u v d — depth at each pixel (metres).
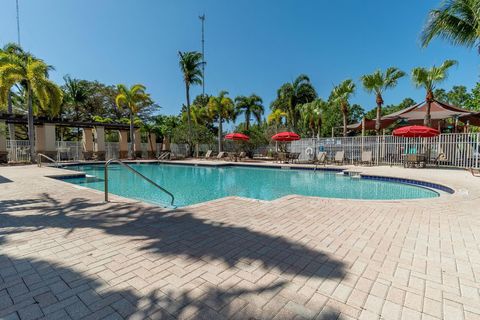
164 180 11.85
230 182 11.19
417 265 2.55
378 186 9.52
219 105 24.77
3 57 15.29
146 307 1.87
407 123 18.42
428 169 11.90
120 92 22.59
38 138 18.66
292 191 9.02
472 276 2.33
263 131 26.94
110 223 3.94
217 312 1.81
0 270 2.42
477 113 13.19
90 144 21.83
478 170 10.88
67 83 27.14
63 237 3.32
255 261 2.64
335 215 4.38
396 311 1.83
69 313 1.79
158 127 27.72
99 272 2.39
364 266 2.53
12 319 1.72
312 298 1.99
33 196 5.93
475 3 6.96
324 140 17.84
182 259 2.69
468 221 4.00
